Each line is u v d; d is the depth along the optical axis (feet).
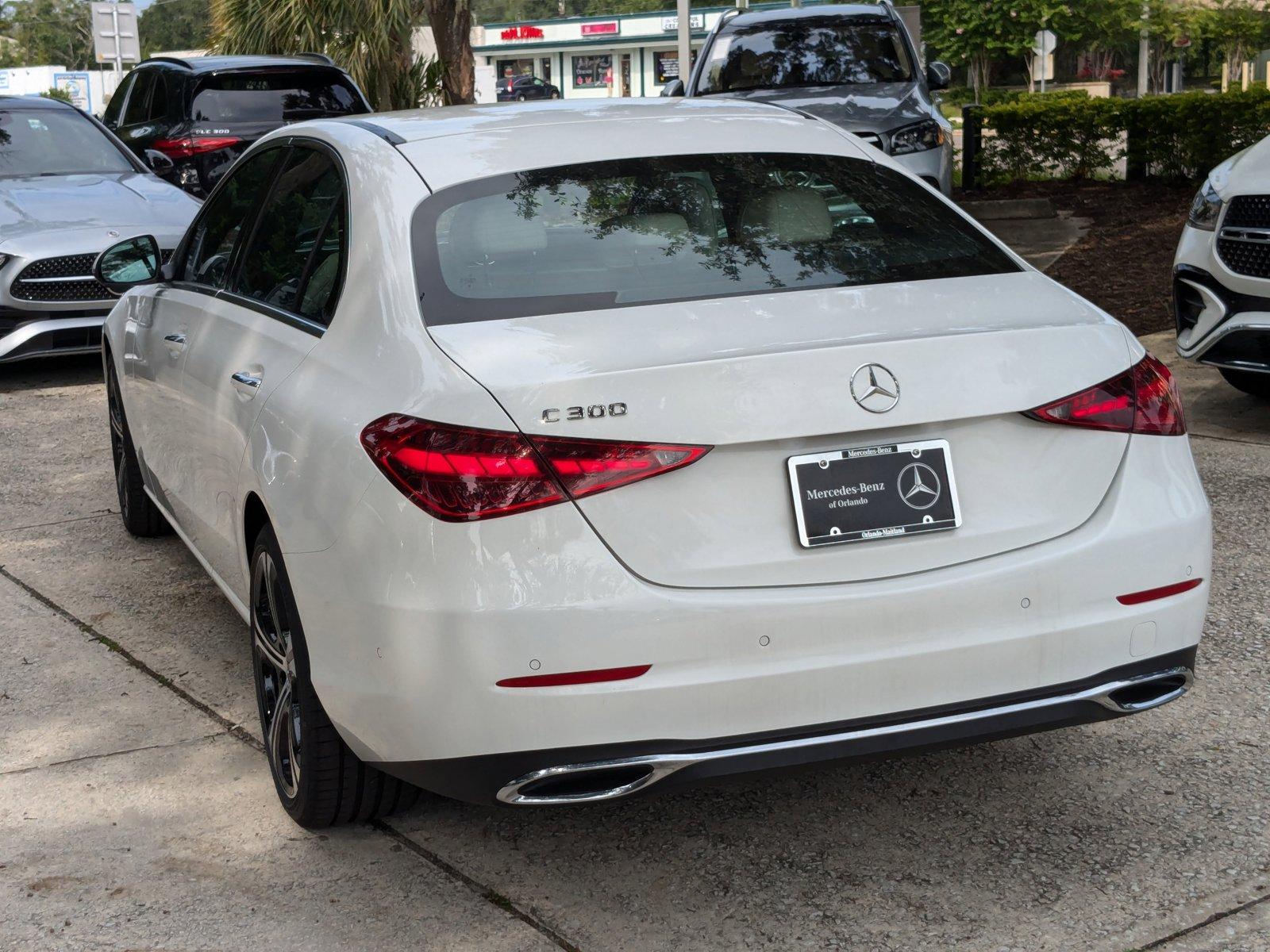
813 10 41.11
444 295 9.55
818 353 8.58
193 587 16.52
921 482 8.79
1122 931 9.06
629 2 260.42
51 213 28.63
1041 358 9.08
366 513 8.68
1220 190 21.07
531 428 8.31
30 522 19.44
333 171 11.60
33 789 11.46
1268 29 134.92
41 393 28.37
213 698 13.24
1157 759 11.47
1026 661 8.91
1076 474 9.16
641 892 9.73
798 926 9.27
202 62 41.73
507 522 8.27
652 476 8.36
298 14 56.13
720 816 10.85
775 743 8.57
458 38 52.19
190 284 14.57
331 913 9.55
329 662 9.22
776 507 8.59
